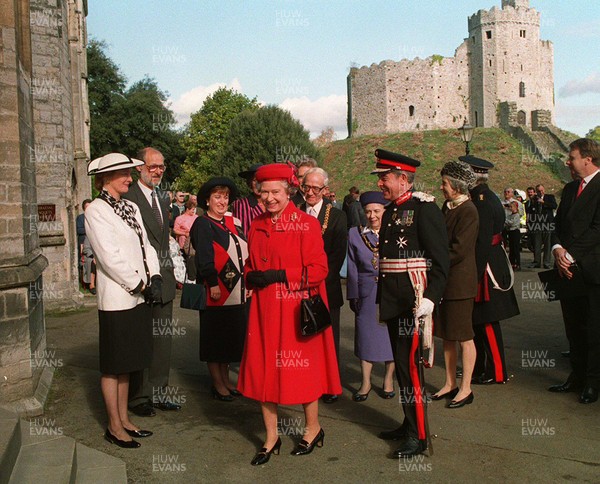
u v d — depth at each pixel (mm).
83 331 8977
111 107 50719
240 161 39688
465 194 5609
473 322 6129
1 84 5180
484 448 4512
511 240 15906
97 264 4586
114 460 4176
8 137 5230
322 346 4523
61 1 12414
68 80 13430
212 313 5715
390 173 4633
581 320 5797
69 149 13055
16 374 5207
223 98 51344
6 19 5227
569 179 49219
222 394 5777
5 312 5141
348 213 13352
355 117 73688
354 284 5848
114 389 4578
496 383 6164
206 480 4012
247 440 4727
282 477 4055
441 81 69250
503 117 63531
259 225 4598
